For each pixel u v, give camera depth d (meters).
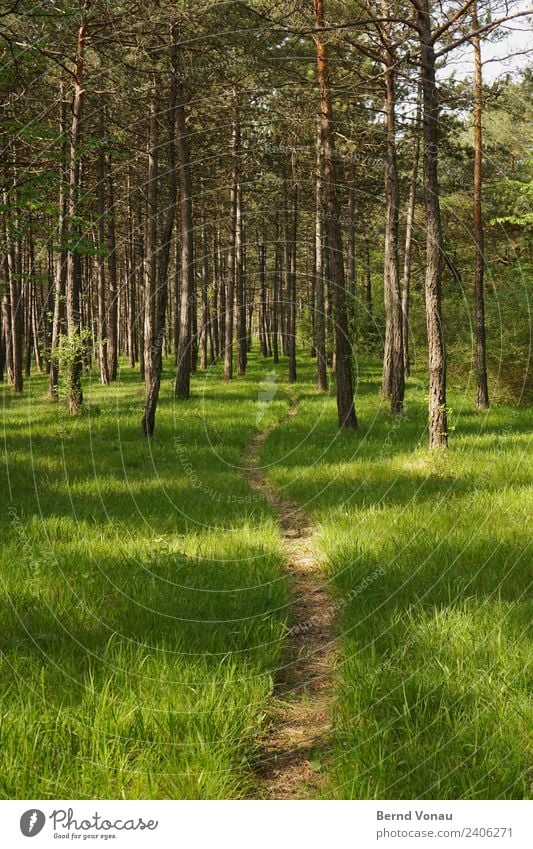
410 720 3.97
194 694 4.20
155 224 22.48
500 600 5.41
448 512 8.12
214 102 20.06
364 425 15.97
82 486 9.66
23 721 3.77
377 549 6.90
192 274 29.61
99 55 16.75
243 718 4.07
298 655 5.16
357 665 4.62
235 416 17.67
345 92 16.42
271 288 48.16
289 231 33.59
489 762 3.60
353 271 24.12
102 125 18.75
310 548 7.62
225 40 14.99
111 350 29.11
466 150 21.28
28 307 35.91
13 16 10.96
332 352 24.38
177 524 7.93
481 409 18.36
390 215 17.69
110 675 4.31
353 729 3.96
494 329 21.08
